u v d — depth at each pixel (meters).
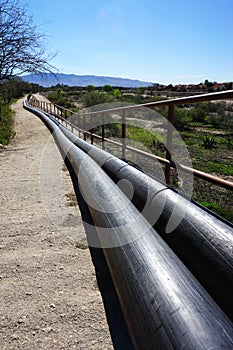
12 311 2.22
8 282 2.56
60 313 2.19
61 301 2.32
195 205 2.43
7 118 19.97
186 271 1.76
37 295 2.39
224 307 1.76
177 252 2.25
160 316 1.44
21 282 2.56
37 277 2.63
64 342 1.94
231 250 1.77
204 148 8.42
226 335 1.26
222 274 1.75
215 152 7.95
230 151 8.08
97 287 2.49
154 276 1.69
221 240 1.88
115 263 2.12
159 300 1.52
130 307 1.68
